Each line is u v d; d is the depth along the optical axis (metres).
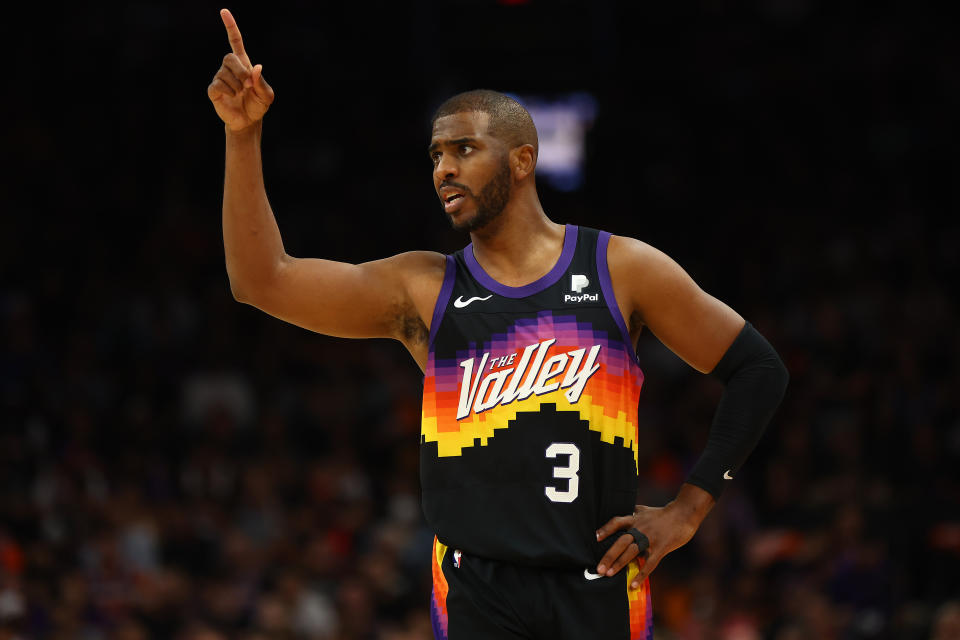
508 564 6.30
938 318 26.75
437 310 6.68
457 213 6.63
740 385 6.81
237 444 24.89
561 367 6.39
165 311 28.66
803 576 19.72
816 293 28.45
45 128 33.28
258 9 35.84
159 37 35.41
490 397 6.41
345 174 34.28
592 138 33.50
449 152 6.65
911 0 35.78
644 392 26.08
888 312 27.06
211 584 20.86
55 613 19.58
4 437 23.41
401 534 21.92
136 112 34.12
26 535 21.39
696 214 33.03
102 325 28.45
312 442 25.45
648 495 22.34
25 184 31.64
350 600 19.72
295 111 35.00
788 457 23.22
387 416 25.77
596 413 6.37
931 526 20.30
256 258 6.68
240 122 6.56
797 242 30.81
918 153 33.03
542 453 6.30
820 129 34.38
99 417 25.22
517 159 6.70
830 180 33.09
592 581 6.29
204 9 35.72
